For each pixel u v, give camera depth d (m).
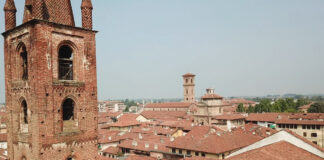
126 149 92.62
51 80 30.52
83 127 33.53
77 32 33.03
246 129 96.06
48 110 30.19
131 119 168.50
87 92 34.03
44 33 29.94
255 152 34.06
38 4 29.78
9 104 34.56
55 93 30.92
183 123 129.12
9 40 34.06
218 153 66.81
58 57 32.03
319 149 37.03
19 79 33.41
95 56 35.09
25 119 33.50
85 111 33.81
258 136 81.19
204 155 70.81
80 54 33.53
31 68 30.27
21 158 32.59
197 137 81.25
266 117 127.06
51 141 30.30
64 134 31.50
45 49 30.02
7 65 34.56
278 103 185.88
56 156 30.77
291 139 40.16
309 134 102.62
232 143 73.56
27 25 30.67
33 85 29.89
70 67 34.06
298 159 31.45
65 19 32.88
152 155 83.88
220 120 130.62
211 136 77.19
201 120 142.88
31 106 30.38
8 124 34.75
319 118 110.25
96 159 34.66
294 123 105.06
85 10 34.12
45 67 30.00
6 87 34.84
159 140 94.75
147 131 117.19
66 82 31.91
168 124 132.12
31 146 30.53
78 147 32.84
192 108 198.38
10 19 34.25
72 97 32.59
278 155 32.47
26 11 31.84
